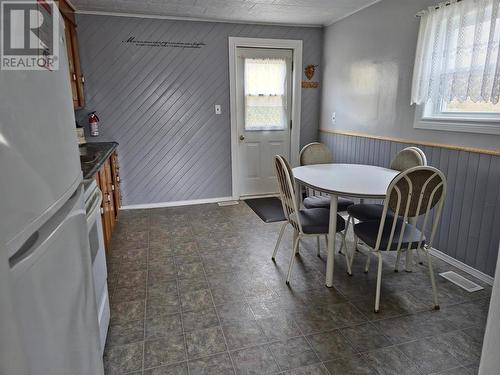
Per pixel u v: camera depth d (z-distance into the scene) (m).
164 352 1.75
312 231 2.34
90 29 3.69
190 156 4.27
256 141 4.56
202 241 3.19
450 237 2.66
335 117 4.25
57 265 0.82
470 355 1.71
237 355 1.73
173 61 3.98
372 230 2.20
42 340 0.72
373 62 3.47
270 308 2.12
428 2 2.73
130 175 4.14
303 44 4.38
